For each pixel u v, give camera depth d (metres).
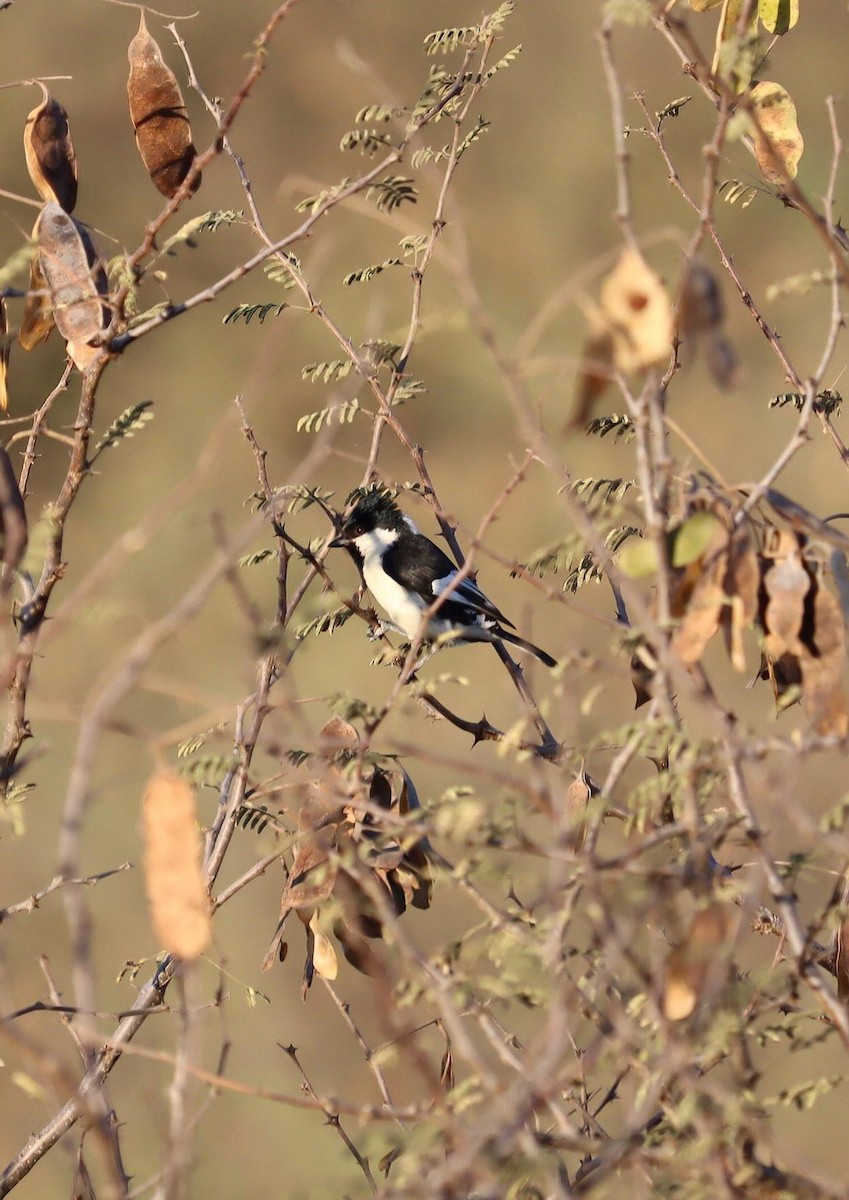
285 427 28.20
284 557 9.09
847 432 21.48
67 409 28.53
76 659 18.80
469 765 5.89
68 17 33.59
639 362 5.64
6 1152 13.86
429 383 28.11
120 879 17.53
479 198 33.16
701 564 6.14
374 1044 14.70
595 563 8.37
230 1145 13.70
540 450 5.77
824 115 32.34
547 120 34.03
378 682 21.23
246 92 7.21
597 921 5.59
